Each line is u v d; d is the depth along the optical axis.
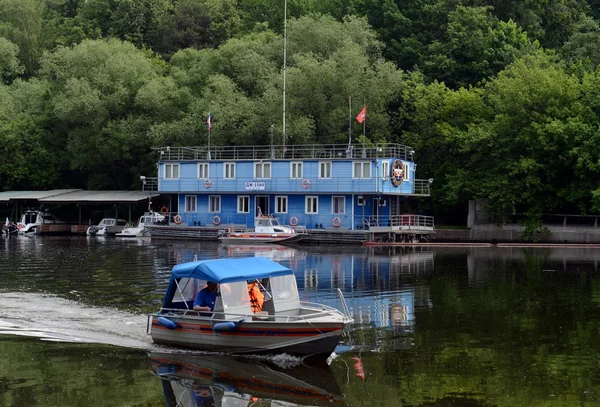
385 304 31.88
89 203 81.50
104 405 18.41
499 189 65.94
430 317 28.92
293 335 22.28
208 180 71.56
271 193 69.19
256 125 78.88
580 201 64.94
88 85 85.81
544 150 65.25
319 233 66.19
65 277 39.75
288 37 87.00
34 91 95.44
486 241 68.62
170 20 111.81
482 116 72.50
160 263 47.12
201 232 71.12
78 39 111.56
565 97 66.25
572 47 79.25
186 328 23.59
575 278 40.53
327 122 78.94
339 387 19.89
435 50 85.81
